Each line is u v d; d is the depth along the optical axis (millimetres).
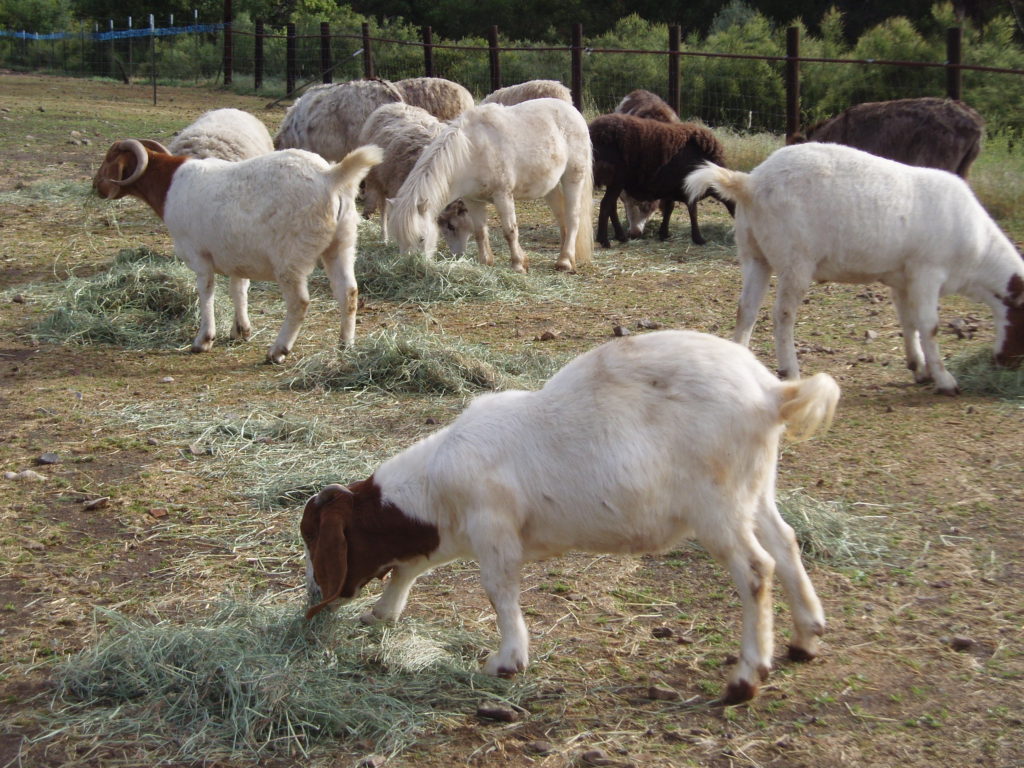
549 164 9641
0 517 4824
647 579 4363
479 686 3539
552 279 9578
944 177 6445
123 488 5152
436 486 3516
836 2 28906
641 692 3557
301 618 3756
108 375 6902
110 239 10609
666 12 32062
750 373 3412
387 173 10109
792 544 3609
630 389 3377
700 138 10961
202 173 7000
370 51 20781
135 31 32156
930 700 3496
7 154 15438
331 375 6758
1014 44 21547
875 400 6469
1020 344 6633
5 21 40906
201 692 3461
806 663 3703
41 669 3672
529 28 33906
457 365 6746
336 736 3316
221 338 7727
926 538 4680
